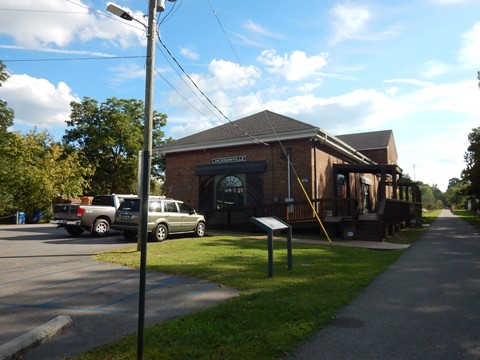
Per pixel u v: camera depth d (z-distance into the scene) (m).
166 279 7.71
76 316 5.38
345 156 24.09
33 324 5.05
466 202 79.38
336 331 4.84
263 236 16.64
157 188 48.41
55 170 32.66
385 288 7.29
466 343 4.45
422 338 4.60
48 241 14.01
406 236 18.77
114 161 42.25
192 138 22.56
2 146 32.41
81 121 41.56
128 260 9.53
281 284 7.19
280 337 4.43
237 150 20.53
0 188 29.81
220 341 4.28
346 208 20.77
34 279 7.64
